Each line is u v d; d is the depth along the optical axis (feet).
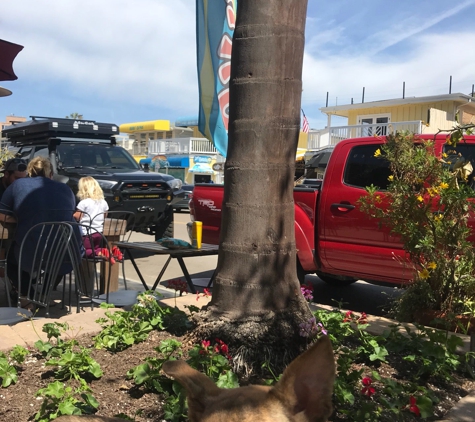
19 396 10.08
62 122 36.81
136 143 168.45
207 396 5.20
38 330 13.67
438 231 14.90
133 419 8.80
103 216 21.66
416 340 12.71
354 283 26.86
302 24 11.87
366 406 9.20
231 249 11.80
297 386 4.95
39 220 16.90
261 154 11.60
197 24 20.36
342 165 20.39
